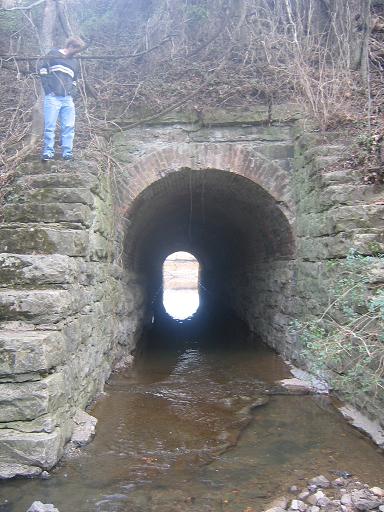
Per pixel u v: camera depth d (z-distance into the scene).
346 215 5.85
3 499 3.49
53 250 5.04
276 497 3.59
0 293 4.30
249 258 12.85
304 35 9.30
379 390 4.77
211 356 9.29
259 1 9.30
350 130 7.37
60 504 3.45
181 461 4.24
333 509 3.40
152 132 8.24
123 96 8.52
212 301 22.77
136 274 11.32
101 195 6.66
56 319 4.24
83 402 5.24
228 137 8.26
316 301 6.70
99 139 7.60
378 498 3.51
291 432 4.97
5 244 5.03
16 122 7.75
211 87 8.43
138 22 10.30
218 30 8.87
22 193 5.81
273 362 8.51
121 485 3.76
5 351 3.79
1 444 3.76
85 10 10.51
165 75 8.95
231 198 10.01
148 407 5.80
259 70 8.62
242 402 6.04
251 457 4.34
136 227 9.41
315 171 6.93
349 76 8.22
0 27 9.36
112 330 7.30
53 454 3.86
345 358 5.54
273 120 8.17
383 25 9.15
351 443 4.66
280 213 8.25
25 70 7.47
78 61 7.85
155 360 8.90
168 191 9.33
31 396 3.82
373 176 6.26
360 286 4.86
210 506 3.46
